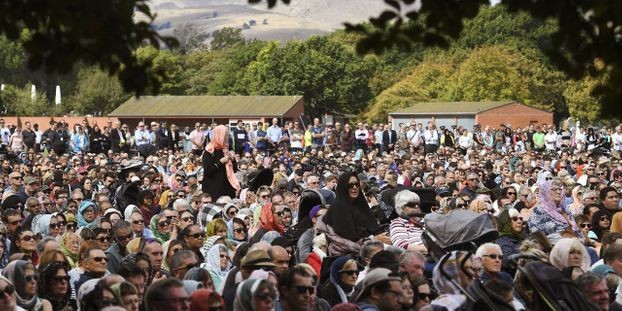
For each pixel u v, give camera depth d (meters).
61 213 18.47
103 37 7.42
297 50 114.44
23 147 51.19
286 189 22.97
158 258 14.15
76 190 22.41
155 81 7.82
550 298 11.39
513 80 100.00
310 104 111.88
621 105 7.59
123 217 20.44
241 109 86.94
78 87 118.81
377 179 30.19
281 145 51.62
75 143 51.03
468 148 52.34
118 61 7.66
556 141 55.69
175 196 24.70
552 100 100.25
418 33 7.83
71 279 13.54
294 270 11.02
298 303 10.98
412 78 107.25
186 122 87.25
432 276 13.06
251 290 10.45
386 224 16.70
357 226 15.61
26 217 19.94
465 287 11.53
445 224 14.32
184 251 13.43
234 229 18.02
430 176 29.17
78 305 11.95
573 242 12.88
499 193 24.78
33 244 15.55
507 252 15.09
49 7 7.29
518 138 55.94
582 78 7.83
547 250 14.50
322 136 53.12
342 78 112.56
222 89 123.19
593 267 13.56
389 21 7.82
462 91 101.56
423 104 92.31
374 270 11.06
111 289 11.10
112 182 27.22
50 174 28.78
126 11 7.46
